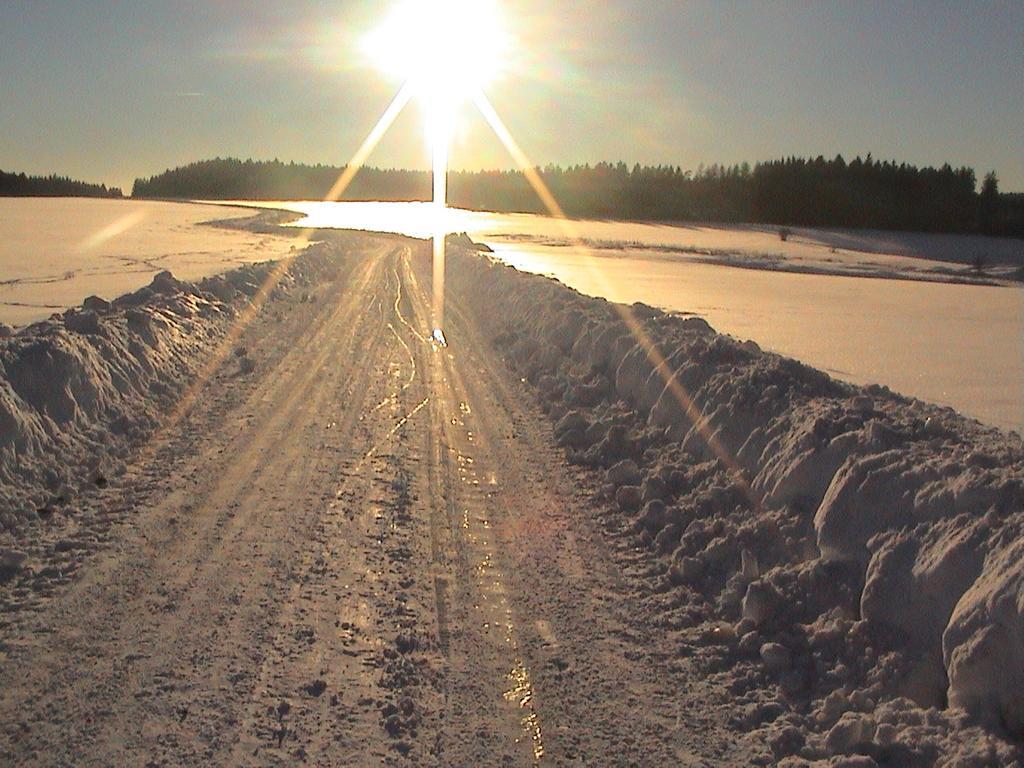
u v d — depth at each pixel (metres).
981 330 18.88
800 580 4.62
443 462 7.28
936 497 4.32
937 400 10.58
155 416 8.12
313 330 14.20
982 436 5.66
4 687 3.62
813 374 7.38
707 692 3.90
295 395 9.46
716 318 19.88
